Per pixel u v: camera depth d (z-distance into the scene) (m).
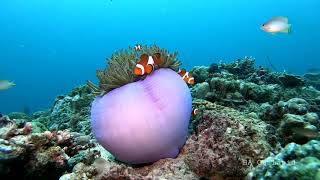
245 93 0.95
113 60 0.68
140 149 0.57
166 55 0.63
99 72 0.64
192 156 0.57
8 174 0.56
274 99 0.95
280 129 0.67
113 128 0.56
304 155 0.48
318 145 0.49
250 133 0.61
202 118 0.70
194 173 0.56
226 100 0.92
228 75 1.14
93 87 0.65
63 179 0.56
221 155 0.54
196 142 0.59
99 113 0.58
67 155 0.65
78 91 1.41
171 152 0.60
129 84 0.59
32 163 0.57
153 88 0.57
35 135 0.59
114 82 0.60
